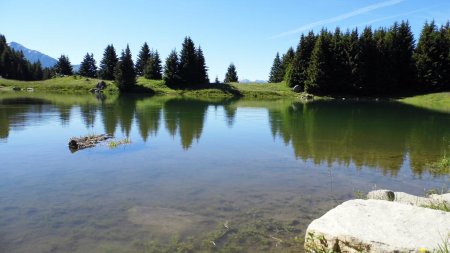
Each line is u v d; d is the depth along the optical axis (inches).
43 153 679.1
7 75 4972.9
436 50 3110.2
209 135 927.7
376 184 504.7
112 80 4554.6
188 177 527.5
